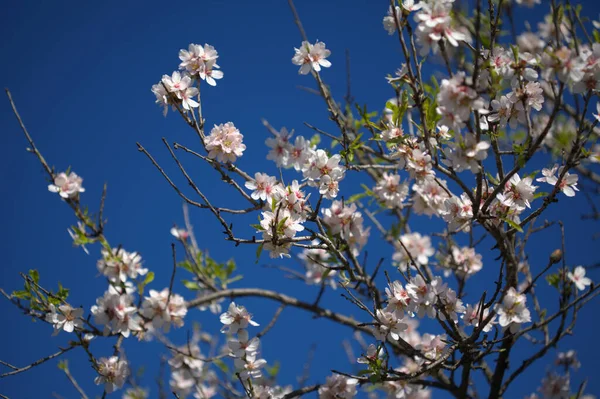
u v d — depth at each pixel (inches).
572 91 127.6
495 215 149.3
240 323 169.3
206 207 146.4
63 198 199.8
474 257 209.0
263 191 157.9
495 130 142.7
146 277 191.2
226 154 157.6
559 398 214.5
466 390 187.0
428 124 147.2
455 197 155.2
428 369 149.6
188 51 162.1
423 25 125.3
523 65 134.2
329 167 156.5
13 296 180.9
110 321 173.6
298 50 162.9
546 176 147.6
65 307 179.2
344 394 178.1
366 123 166.9
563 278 175.5
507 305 145.3
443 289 150.3
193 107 158.6
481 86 133.6
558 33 125.5
